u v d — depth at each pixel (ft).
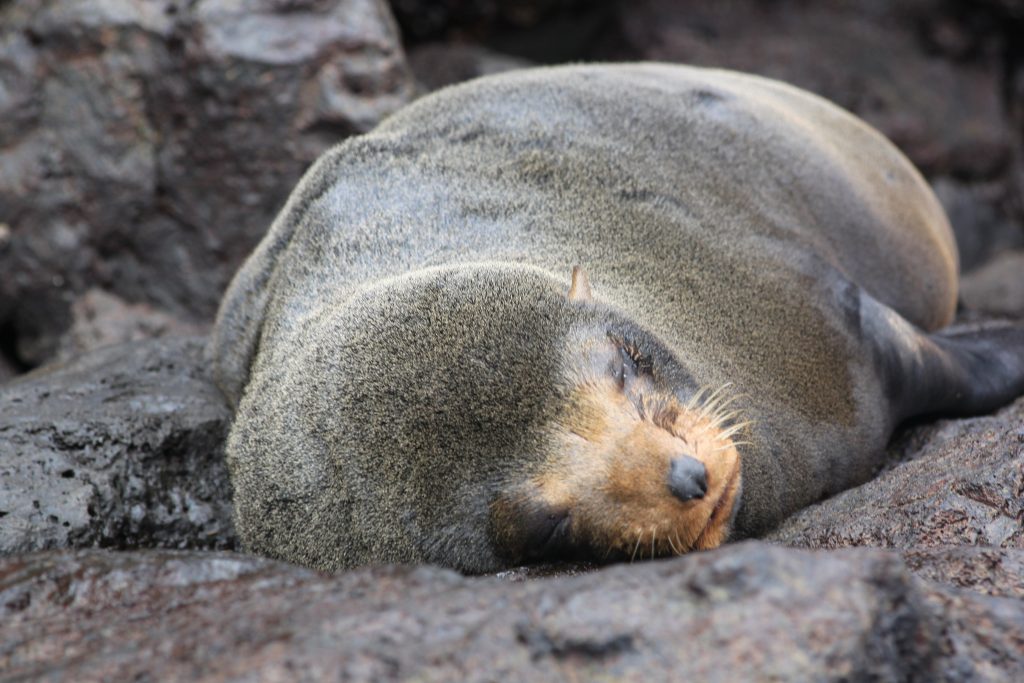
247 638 51.52
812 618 49.42
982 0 206.39
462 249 85.25
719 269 91.81
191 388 103.09
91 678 50.31
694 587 50.67
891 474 82.02
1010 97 210.18
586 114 104.01
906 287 116.67
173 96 145.18
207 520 92.38
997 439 79.56
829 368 91.40
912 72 205.77
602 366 71.61
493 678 48.60
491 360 71.20
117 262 150.10
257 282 98.07
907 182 123.03
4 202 146.72
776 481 82.58
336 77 145.18
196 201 147.33
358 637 50.14
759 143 107.34
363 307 78.18
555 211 90.53
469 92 110.11
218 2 143.64
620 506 67.92
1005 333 105.50
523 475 69.36
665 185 97.76
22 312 151.02
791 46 201.98
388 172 95.45
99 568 61.46
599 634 49.57
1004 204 207.31
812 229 106.32
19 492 85.56
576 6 196.44
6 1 149.38
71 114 146.51
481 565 71.72
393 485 72.33
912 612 52.13
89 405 97.04
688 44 200.44
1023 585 61.41
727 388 82.02
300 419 78.07
